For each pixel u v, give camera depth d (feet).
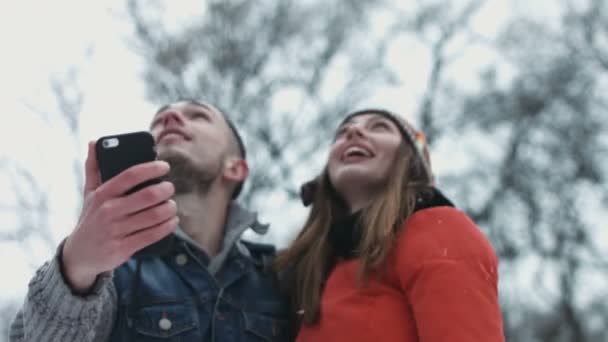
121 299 6.66
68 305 5.15
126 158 5.32
